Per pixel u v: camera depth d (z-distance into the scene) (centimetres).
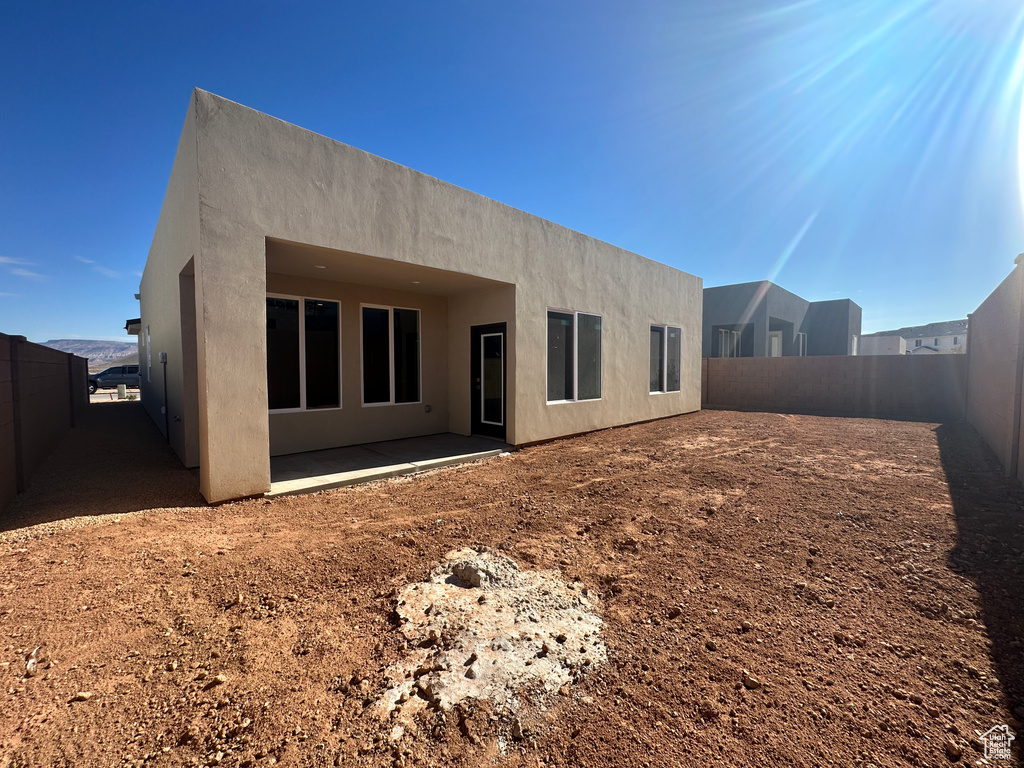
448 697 202
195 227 445
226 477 459
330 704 198
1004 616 265
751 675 218
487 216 698
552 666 224
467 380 859
